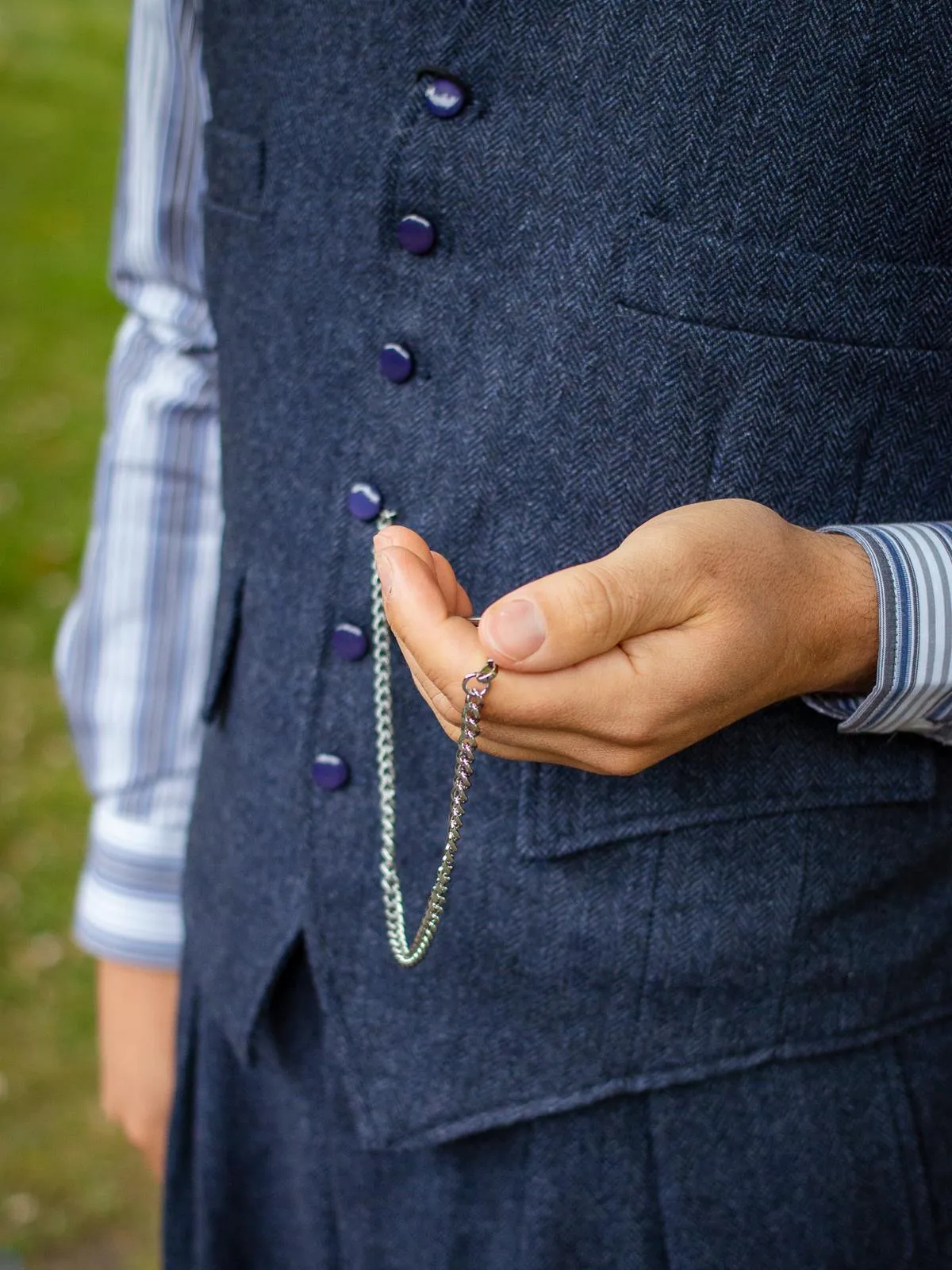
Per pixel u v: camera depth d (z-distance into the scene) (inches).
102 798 35.9
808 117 25.0
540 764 27.4
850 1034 28.6
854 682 26.4
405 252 27.0
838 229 25.4
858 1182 28.9
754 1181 28.6
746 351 25.8
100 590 35.3
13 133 174.6
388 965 29.3
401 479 27.7
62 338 132.6
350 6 26.7
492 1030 28.6
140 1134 36.6
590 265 25.9
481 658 23.4
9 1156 63.0
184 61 32.6
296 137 28.0
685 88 25.1
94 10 224.4
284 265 28.6
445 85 25.9
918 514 27.1
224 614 31.0
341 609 28.7
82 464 114.3
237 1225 34.1
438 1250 30.2
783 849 27.7
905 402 26.3
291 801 29.9
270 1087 32.6
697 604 24.0
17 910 75.8
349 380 28.0
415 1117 29.2
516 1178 29.5
